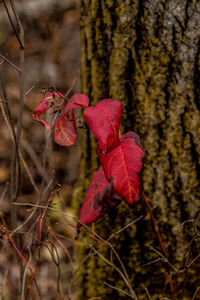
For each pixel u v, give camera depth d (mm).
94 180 849
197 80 885
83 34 958
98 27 925
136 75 907
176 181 912
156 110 906
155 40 888
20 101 842
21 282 867
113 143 787
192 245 915
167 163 911
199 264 917
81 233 976
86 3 942
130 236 940
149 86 902
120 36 905
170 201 917
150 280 936
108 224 954
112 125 785
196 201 909
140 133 917
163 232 923
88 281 980
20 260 864
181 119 898
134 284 945
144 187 922
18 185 860
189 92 890
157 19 882
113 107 794
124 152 805
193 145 900
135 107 915
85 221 834
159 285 932
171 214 918
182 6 872
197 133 896
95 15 925
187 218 914
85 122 964
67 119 819
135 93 912
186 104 894
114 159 802
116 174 799
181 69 887
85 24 948
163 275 929
